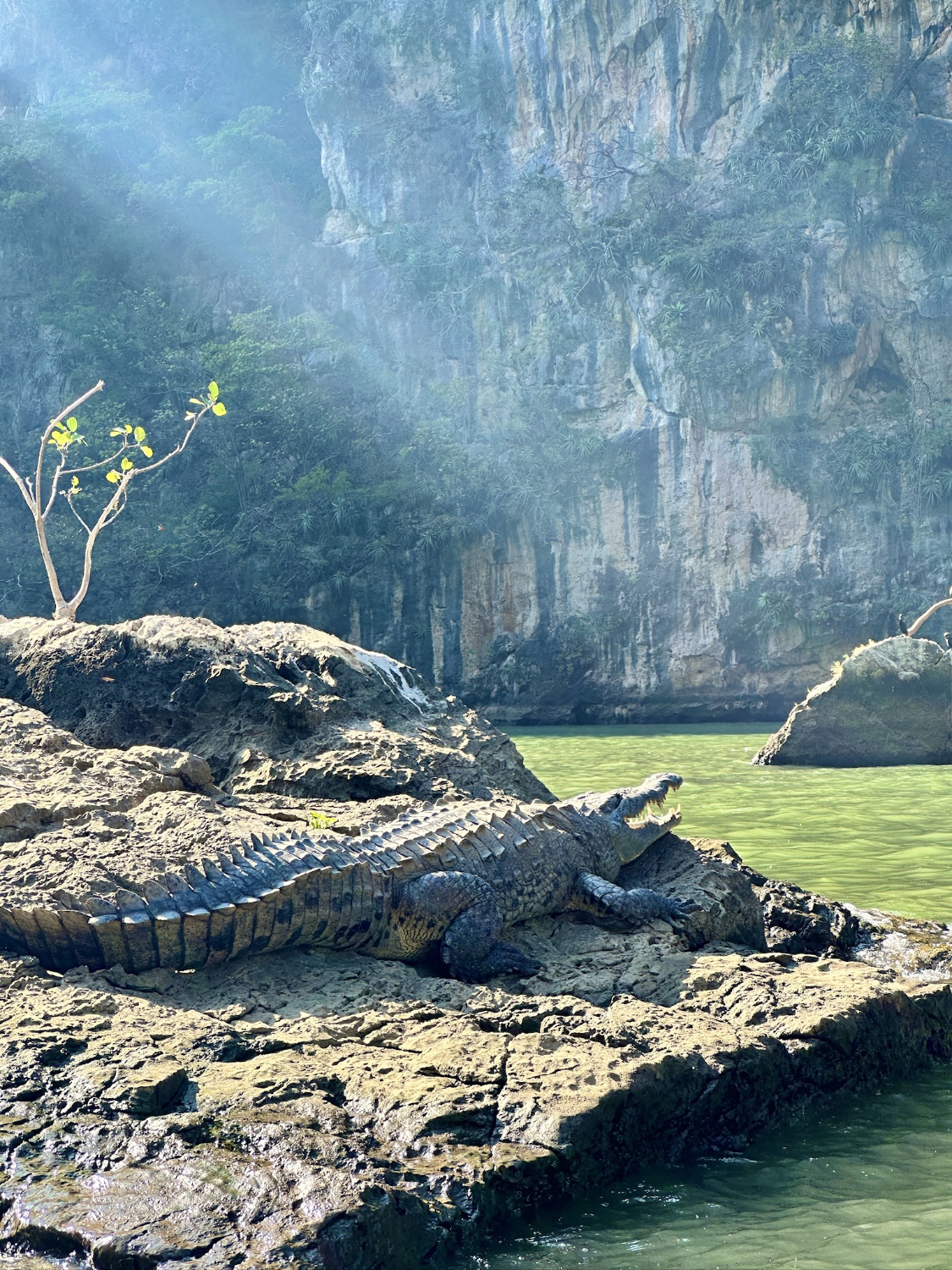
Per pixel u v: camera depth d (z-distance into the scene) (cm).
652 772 2320
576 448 5597
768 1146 523
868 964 795
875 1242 429
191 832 642
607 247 5600
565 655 5591
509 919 698
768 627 5394
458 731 951
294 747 837
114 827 648
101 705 862
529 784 952
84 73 8000
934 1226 441
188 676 864
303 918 613
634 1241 431
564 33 5956
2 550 5647
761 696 5500
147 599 5572
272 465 6009
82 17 7981
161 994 578
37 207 6888
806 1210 456
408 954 662
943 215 5438
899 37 5678
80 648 884
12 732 766
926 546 5384
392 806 761
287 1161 420
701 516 5519
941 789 1989
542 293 5875
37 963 586
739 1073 532
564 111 6047
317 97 6512
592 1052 518
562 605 5653
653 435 5566
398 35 6356
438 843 682
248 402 6006
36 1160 426
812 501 5428
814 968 682
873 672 2469
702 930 744
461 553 5672
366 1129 459
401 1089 479
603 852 780
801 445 5447
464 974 655
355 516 5675
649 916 729
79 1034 508
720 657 5509
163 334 6400
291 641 959
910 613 5300
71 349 6341
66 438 1650
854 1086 588
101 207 7019
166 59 7744
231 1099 457
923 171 5606
